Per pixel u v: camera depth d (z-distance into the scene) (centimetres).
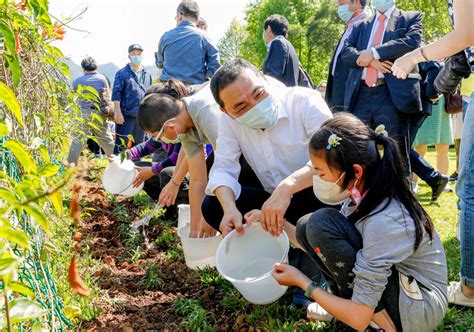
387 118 428
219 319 261
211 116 289
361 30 446
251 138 279
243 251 265
